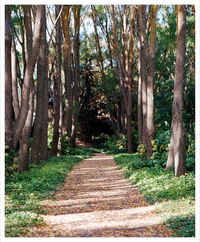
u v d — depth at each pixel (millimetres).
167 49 38469
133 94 42812
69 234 9031
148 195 13305
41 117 22641
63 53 37406
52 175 18844
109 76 45344
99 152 44781
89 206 12516
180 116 15414
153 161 19797
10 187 14500
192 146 21062
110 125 53406
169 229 8906
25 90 15461
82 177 20172
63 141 34250
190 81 30516
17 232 8867
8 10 15562
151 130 22594
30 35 19047
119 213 11297
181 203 11203
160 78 38125
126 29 37719
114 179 18891
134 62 43000
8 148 15875
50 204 12727
